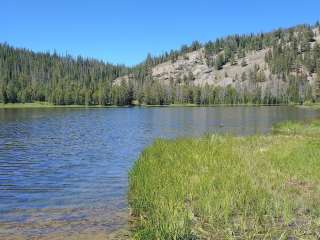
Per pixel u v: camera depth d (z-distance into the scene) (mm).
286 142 36188
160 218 14320
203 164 23969
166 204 15797
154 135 55531
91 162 31750
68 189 22156
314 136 45156
